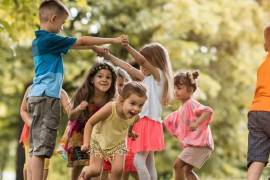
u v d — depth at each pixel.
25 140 8.65
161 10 18.08
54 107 7.59
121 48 17.69
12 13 12.94
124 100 7.27
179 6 17.88
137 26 17.58
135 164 8.24
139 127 8.30
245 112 20.73
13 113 21.52
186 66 18.30
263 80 7.50
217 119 19.48
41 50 7.66
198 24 17.95
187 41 19.25
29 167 7.88
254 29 19.61
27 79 17.16
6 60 17.34
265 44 7.72
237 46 19.97
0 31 12.55
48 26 7.74
